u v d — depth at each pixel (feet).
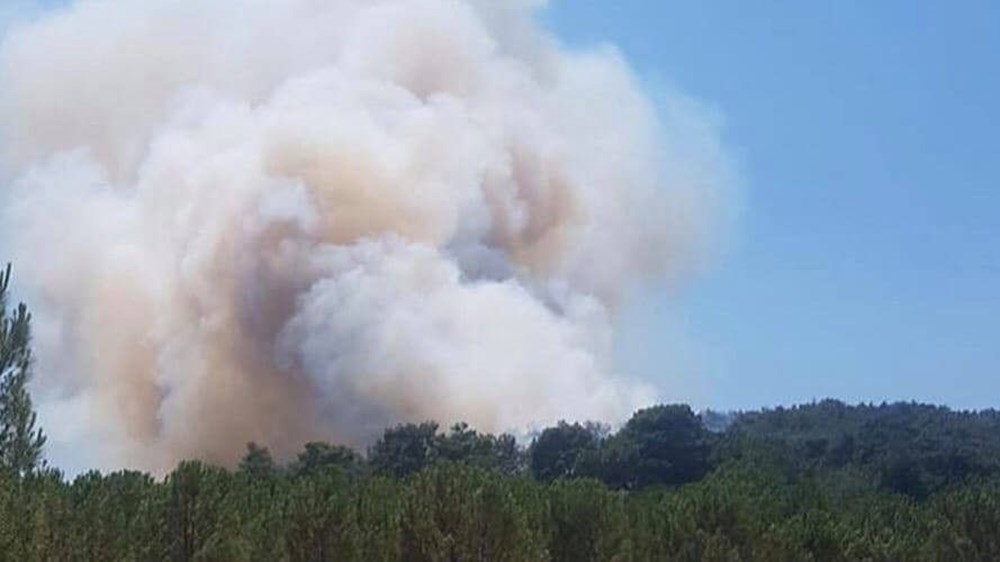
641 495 164.45
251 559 95.76
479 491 107.14
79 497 97.86
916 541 158.10
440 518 105.81
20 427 97.09
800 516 148.97
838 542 144.66
